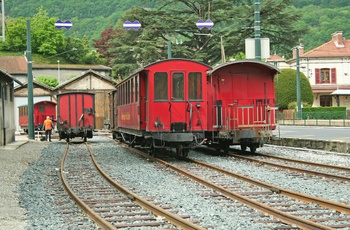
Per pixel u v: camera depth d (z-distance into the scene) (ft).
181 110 75.00
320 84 267.59
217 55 203.41
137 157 83.30
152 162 74.43
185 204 40.34
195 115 75.41
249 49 102.22
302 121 195.62
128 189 49.11
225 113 80.64
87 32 517.14
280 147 97.55
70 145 121.70
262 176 56.13
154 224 33.45
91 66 343.46
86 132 134.62
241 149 90.17
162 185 51.24
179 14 199.11
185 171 58.49
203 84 75.82
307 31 200.85
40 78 295.89
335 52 268.41
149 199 43.34
